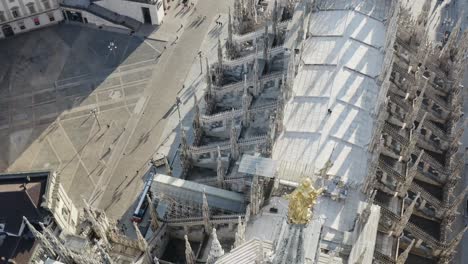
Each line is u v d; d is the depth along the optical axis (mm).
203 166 91500
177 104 109688
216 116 90875
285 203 68562
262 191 68062
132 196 98938
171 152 105312
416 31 94188
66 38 129750
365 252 58188
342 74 83875
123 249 81250
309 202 34031
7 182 82938
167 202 83188
